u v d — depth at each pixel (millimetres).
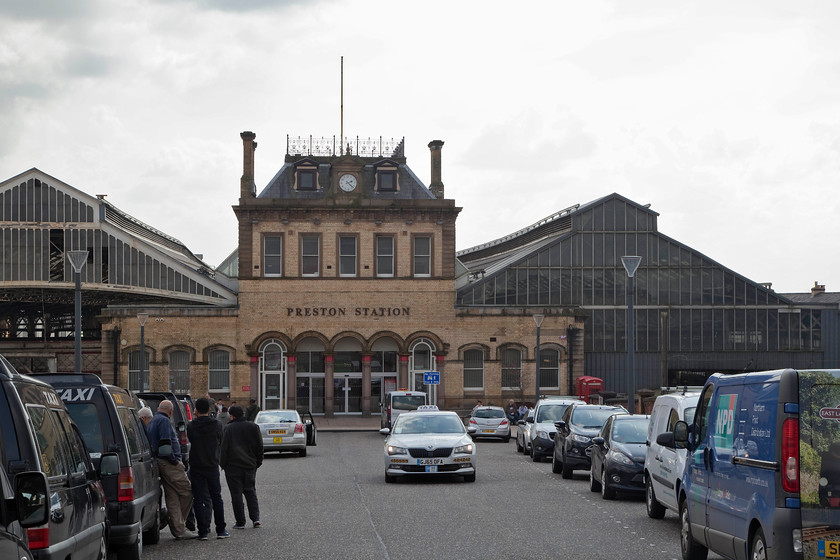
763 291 66625
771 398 10445
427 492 23000
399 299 63469
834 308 66562
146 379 62000
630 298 34531
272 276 62844
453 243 63906
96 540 10359
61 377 13172
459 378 63281
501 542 15172
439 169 66562
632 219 66375
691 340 66250
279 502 21531
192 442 16469
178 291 65000
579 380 60562
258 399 62469
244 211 62812
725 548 11852
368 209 63281
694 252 66438
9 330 76562
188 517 17234
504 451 39719
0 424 8117
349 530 16688
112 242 64625
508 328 63625
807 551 9898
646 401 50688
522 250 73188
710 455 12664
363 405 63031
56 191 64562
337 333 63031
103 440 13016
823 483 9961
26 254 64188
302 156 66250
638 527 16984
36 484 7133
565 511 19266
